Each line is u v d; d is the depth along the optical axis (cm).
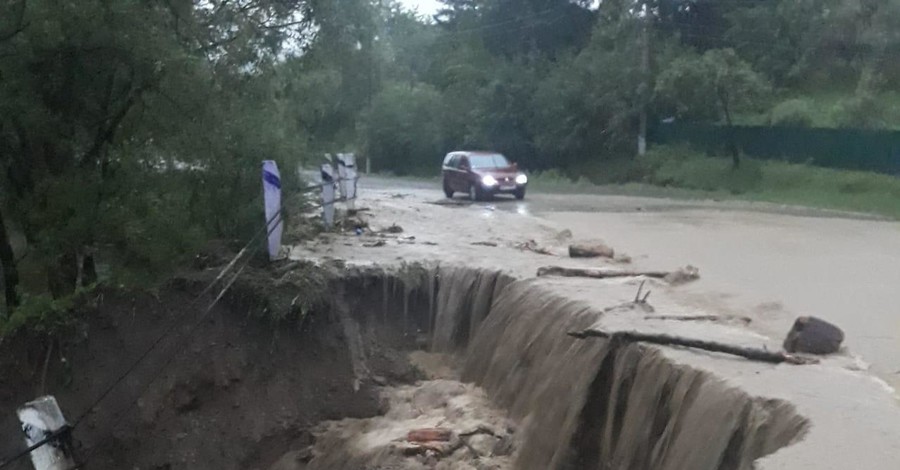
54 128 1134
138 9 1118
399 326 1339
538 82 4778
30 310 1092
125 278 1141
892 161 3362
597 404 906
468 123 5078
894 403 688
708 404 729
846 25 4150
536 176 4547
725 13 4512
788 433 644
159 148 1219
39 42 1066
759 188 3522
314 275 1270
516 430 1054
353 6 1680
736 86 3938
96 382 1099
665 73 4016
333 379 1241
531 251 1533
